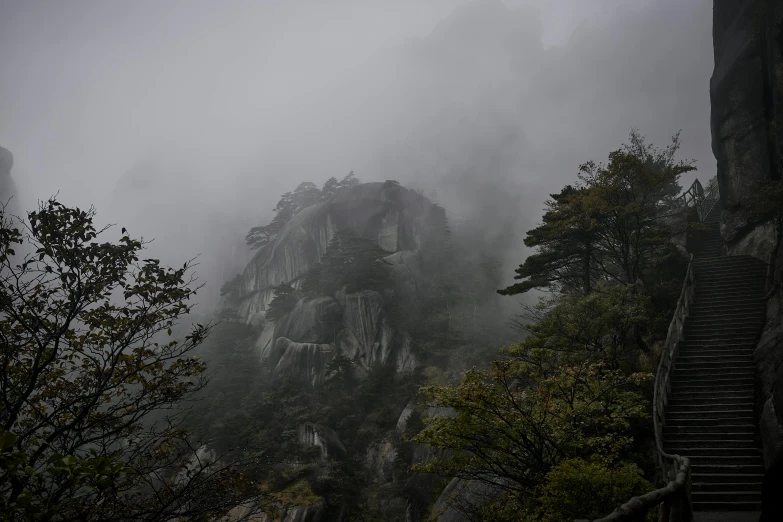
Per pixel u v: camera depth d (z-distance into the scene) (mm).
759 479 12891
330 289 86000
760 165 30469
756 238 27969
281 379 70875
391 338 75750
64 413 7602
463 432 11117
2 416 7000
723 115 33688
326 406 62250
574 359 16969
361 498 46344
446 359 71250
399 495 44500
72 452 7078
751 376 16750
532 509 9617
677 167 24750
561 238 27922
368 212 108750
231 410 57281
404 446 47750
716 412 15570
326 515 38906
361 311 79312
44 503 5895
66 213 7633
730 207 31938
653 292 24625
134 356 8266
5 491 6340
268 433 53469
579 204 26188
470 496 15453
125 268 7988
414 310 83938
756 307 21188
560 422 11703
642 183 25156
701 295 23641
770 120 30484
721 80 34281
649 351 20078
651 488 9250
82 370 8109
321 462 48500
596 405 12523
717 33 39031
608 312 18453
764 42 31797
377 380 63969
